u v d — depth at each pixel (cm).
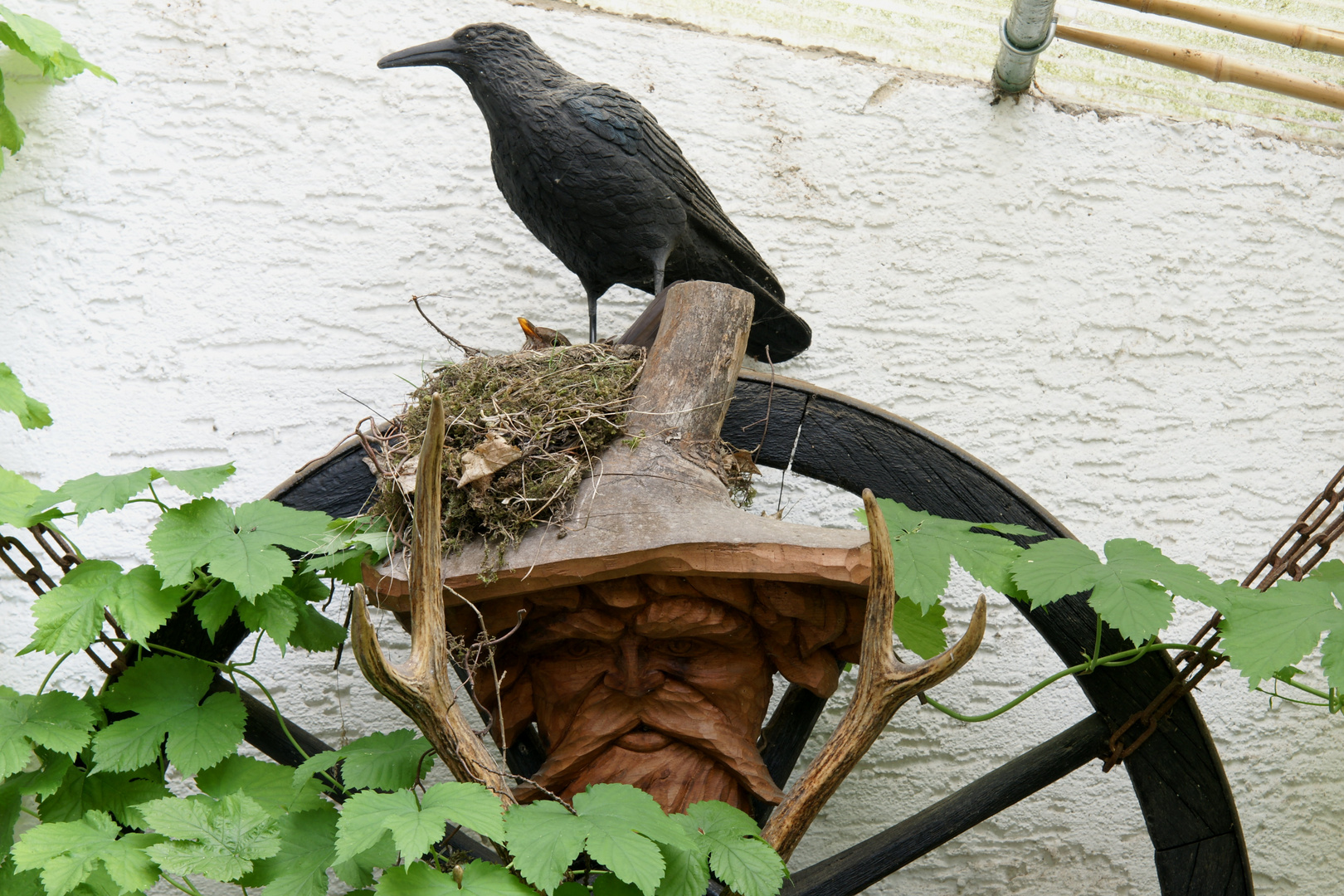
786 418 124
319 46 160
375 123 159
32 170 149
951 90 174
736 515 94
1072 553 105
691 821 90
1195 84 184
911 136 171
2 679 136
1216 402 170
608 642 98
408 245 157
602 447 99
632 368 106
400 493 101
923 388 163
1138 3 163
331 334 152
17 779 103
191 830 89
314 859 92
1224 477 167
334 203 156
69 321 146
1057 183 173
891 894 148
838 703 154
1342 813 158
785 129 169
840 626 97
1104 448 165
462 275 157
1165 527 164
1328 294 176
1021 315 168
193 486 102
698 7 173
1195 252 174
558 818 84
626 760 99
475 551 93
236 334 150
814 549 89
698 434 101
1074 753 115
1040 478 162
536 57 121
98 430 144
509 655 102
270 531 101
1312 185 180
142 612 99
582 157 116
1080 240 172
